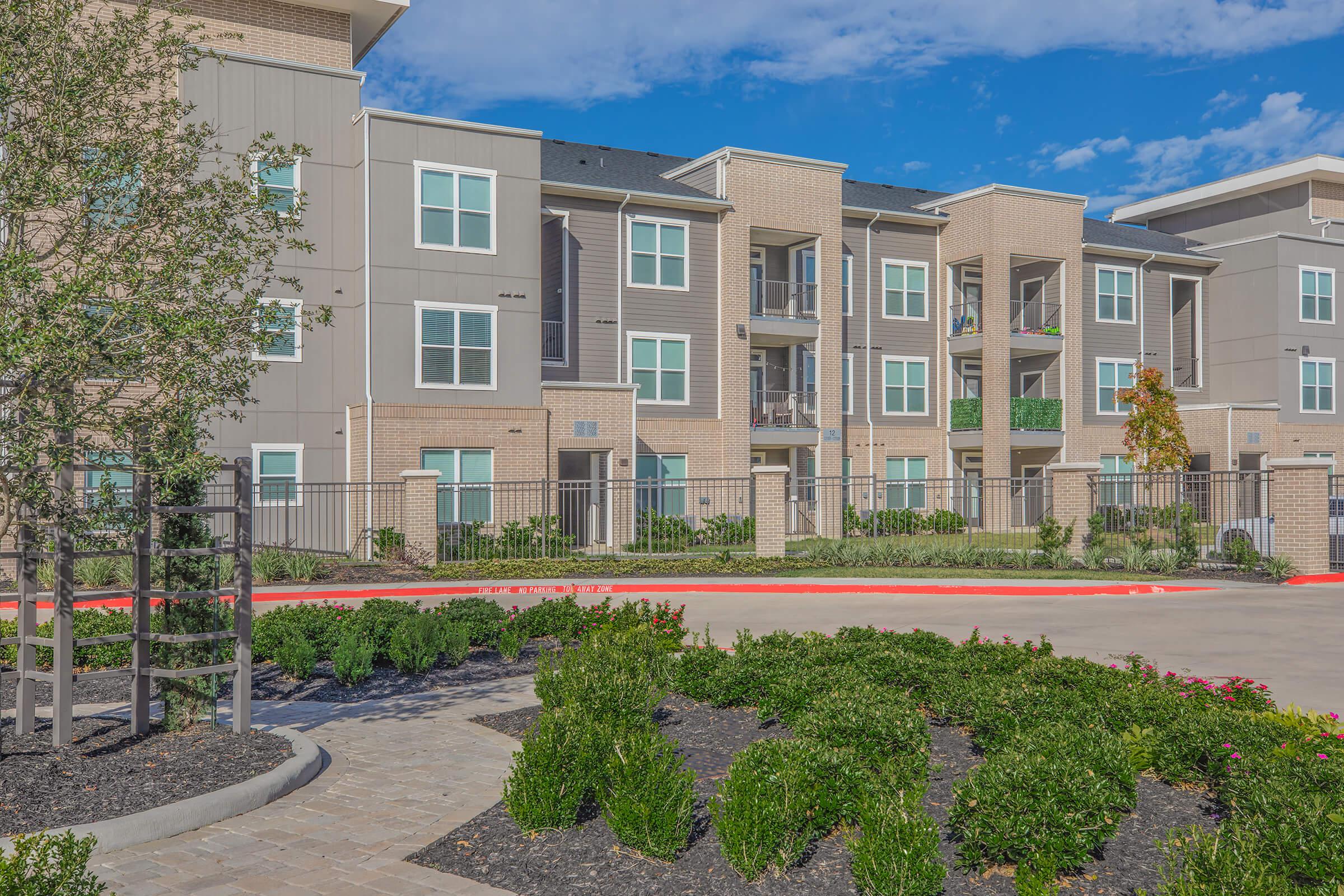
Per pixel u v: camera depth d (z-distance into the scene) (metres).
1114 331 39.50
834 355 33.16
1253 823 4.97
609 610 12.51
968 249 36.44
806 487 32.53
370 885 5.18
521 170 27.16
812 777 5.51
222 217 7.21
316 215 25.45
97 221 7.00
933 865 4.75
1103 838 5.08
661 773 5.44
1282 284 39.56
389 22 28.70
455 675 10.75
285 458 25.17
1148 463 34.22
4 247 6.61
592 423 27.98
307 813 6.31
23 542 7.20
